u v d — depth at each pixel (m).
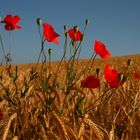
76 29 1.34
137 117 1.34
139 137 1.27
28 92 1.25
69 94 1.38
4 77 1.63
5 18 1.39
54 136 1.06
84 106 1.42
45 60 1.30
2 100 1.39
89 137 1.10
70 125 1.13
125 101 1.55
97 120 1.42
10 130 1.20
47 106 1.22
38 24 1.33
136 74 1.84
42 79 1.30
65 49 1.33
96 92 1.61
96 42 1.24
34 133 1.15
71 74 1.33
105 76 1.19
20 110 1.23
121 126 1.35
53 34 1.26
